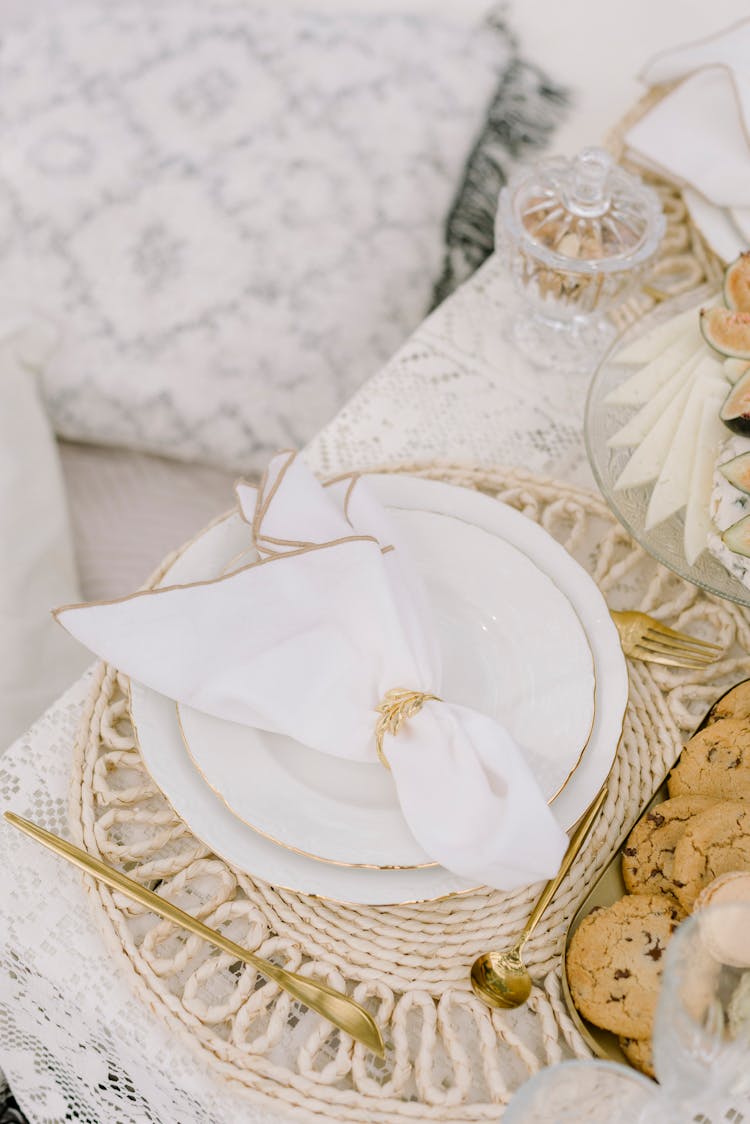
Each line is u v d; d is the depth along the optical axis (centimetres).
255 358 156
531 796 71
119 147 163
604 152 105
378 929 76
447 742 74
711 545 87
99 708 87
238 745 79
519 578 87
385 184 161
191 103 165
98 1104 89
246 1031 74
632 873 75
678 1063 57
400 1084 71
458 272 164
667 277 119
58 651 134
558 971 75
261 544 84
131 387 157
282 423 157
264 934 77
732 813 73
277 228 159
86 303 158
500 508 93
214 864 79
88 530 159
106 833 82
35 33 175
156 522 159
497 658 84
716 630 92
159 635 80
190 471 166
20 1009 86
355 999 74
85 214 161
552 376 114
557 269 107
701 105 117
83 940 79
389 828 75
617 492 91
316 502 86
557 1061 71
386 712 76
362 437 109
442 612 86
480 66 161
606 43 154
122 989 77
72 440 169
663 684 88
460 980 75
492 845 69
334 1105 70
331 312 158
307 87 164
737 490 87
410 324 162
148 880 80
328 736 76
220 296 157
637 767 84
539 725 79
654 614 93
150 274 158
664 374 99
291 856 75
